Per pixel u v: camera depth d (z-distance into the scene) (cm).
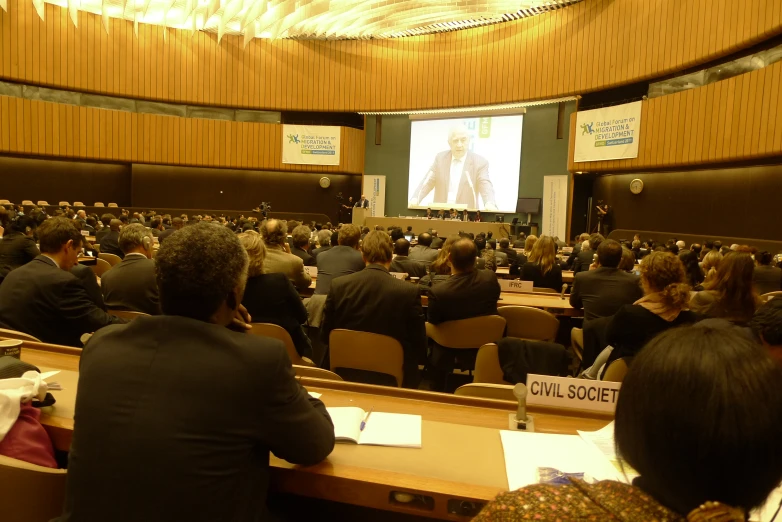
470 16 1620
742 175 1329
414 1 1553
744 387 71
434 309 400
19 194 1888
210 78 1970
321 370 244
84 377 142
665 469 73
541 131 1797
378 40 1966
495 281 407
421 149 2002
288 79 2016
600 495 77
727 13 1191
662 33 1372
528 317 430
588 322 397
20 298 325
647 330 292
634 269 559
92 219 1273
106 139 1880
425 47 1912
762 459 70
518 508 78
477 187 1902
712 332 79
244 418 136
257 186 2159
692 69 1346
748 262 325
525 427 188
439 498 145
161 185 2077
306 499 185
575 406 202
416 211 2033
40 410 180
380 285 349
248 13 1625
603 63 1534
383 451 169
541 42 1677
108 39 1836
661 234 1545
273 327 347
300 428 143
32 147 1753
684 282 304
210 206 2131
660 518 72
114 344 146
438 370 443
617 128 1477
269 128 2055
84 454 133
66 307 330
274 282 362
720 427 69
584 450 170
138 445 130
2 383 169
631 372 80
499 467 160
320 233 793
